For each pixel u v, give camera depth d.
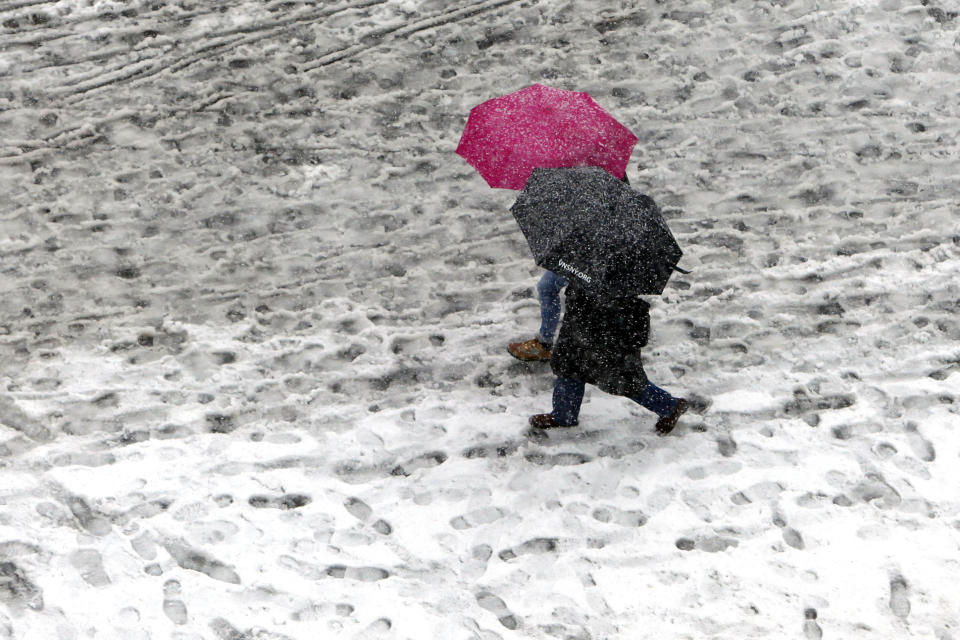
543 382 12.58
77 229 14.30
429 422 11.94
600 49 17.84
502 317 13.49
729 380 12.45
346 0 18.66
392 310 13.53
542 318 12.30
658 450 11.52
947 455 11.30
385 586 9.87
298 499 10.85
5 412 11.63
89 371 12.31
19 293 13.31
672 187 15.36
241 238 14.43
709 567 10.09
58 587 9.60
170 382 12.26
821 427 11.76
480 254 14.44
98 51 17.22
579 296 10.36
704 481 11.10
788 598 9.77
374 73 17.27
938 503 10.72
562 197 9.94
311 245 14.41
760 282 13.90
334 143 16.02
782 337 13.08
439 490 11.01
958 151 15.80
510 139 10.88
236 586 9.78
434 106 16.73
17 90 16.34
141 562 9.95
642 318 10.47
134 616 9.38
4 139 15.52
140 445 11.37
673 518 10.66
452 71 17.39
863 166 15.62
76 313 13.10
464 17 18.45
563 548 10.32
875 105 16.64
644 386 10.95
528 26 18.33
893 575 9.95
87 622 9.27
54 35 17.44
